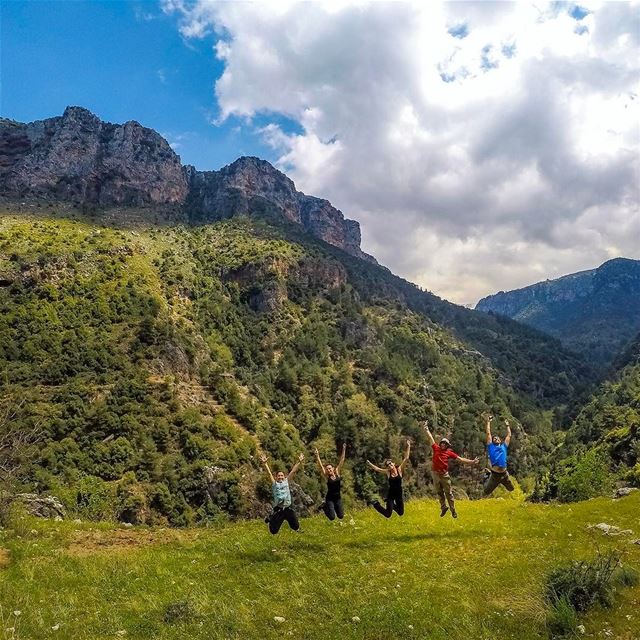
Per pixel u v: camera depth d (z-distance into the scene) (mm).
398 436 121875
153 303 128500
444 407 146750
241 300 175625
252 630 8727
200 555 13328
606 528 15836
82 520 19922
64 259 131875
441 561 12953
